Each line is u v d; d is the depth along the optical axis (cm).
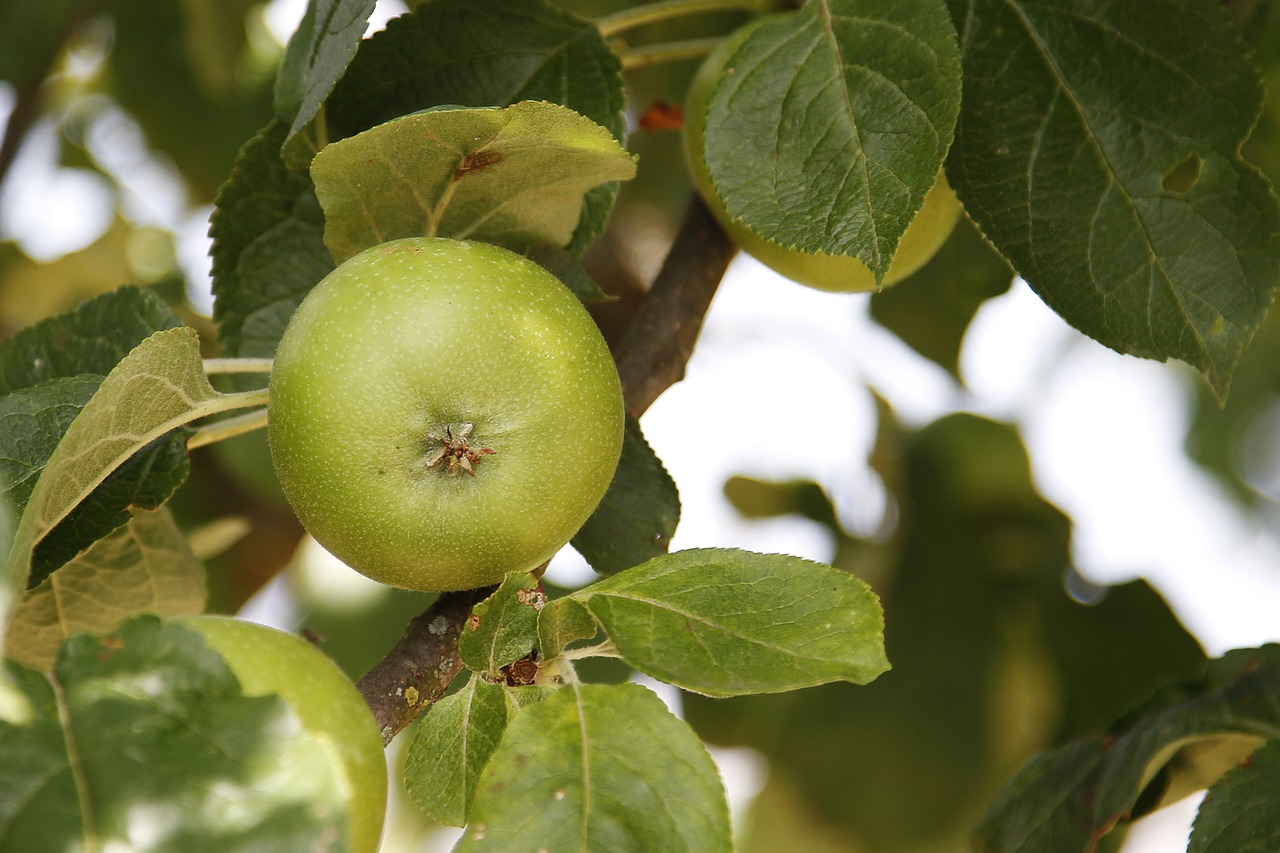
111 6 114
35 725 62
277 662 65
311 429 67
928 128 70
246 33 112
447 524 68
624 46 81
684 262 78
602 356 69
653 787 65
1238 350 73
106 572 78
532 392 68
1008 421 105
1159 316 73
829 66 71
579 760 65
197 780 62
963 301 92
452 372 67
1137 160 74
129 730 62
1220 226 73
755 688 66
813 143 71
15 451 70
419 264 68
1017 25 75
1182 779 81
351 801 65
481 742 67
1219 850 72
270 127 74
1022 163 74
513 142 70
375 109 75
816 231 70
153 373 68
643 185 106
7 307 116
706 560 67
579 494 69
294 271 76
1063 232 74
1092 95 74
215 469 91
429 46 75
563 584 92
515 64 76
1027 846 79
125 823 61
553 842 64
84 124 122
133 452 70
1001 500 105
